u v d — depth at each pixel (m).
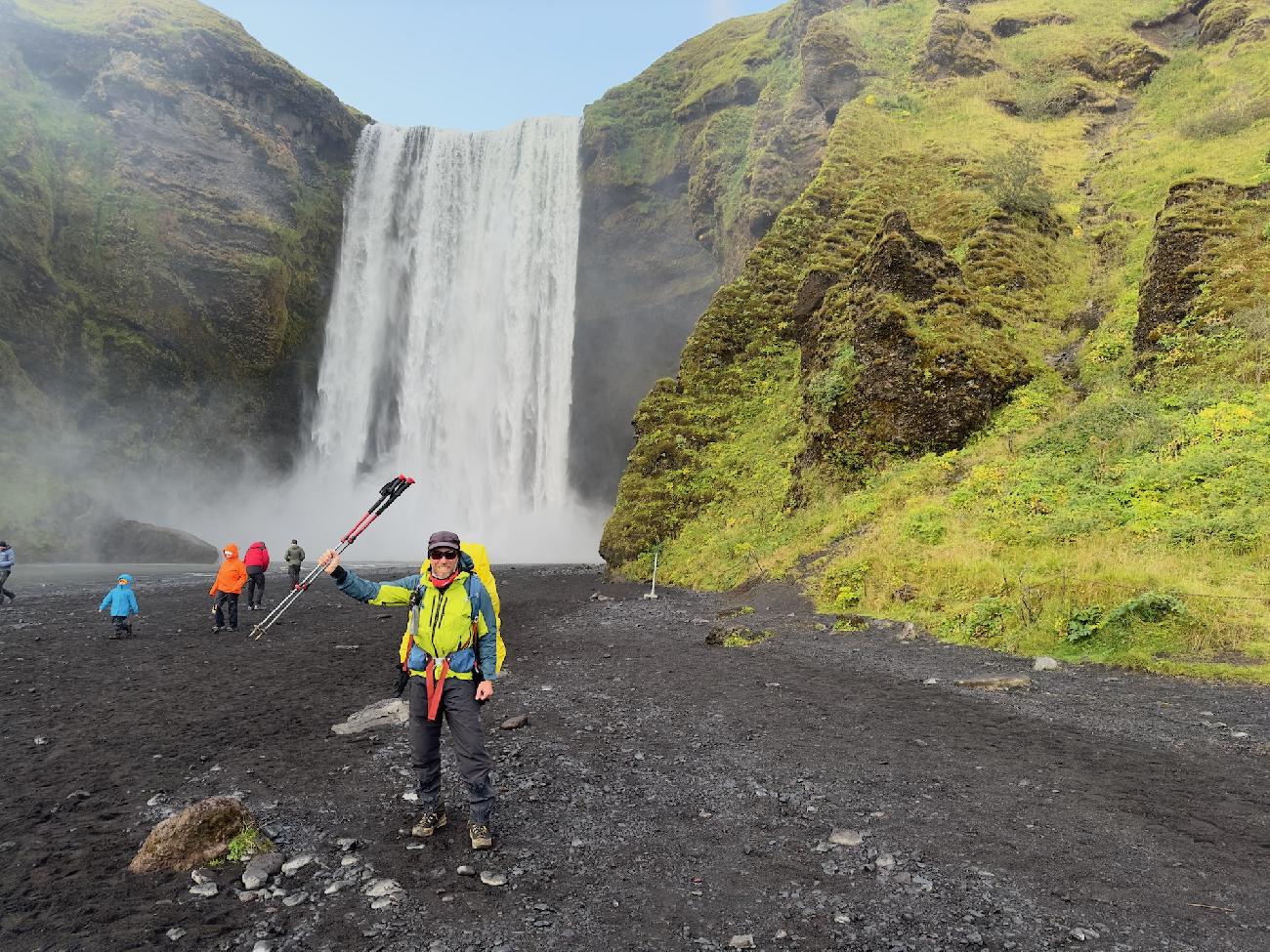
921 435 18.42
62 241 41.84
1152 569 10.35
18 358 39.00
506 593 21.30
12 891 3.49
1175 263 17.22
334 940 3.10
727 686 8.57
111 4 50.41
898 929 3.24
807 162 38.56
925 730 6.65
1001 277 22.81
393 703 7.15
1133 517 12.17
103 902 3.39
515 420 53.06
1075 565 11.26
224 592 13.62
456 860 3.93
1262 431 12.79
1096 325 20.42
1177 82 34.41
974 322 19.88
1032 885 3.65
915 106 36.59
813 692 8.23
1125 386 16.62
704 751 6.02
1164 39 40.22
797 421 24.89
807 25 45.84
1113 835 4.28
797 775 5.41
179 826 3.89
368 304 55.75
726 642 11.73
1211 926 3.22
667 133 54.09
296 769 5.46
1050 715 7.14
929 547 14.05
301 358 53.00
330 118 55.59
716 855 4.04
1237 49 33.50
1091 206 26.62
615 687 8.53
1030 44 41.09
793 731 6.63
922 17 44.47
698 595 19.20
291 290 51.50
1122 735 6.39
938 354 18.70
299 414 52.56
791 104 40.94
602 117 54.44
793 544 18.52
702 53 56.94
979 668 9.40
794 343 28.42
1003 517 13.98
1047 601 10.69
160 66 46.84
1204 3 40.03
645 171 53.59
